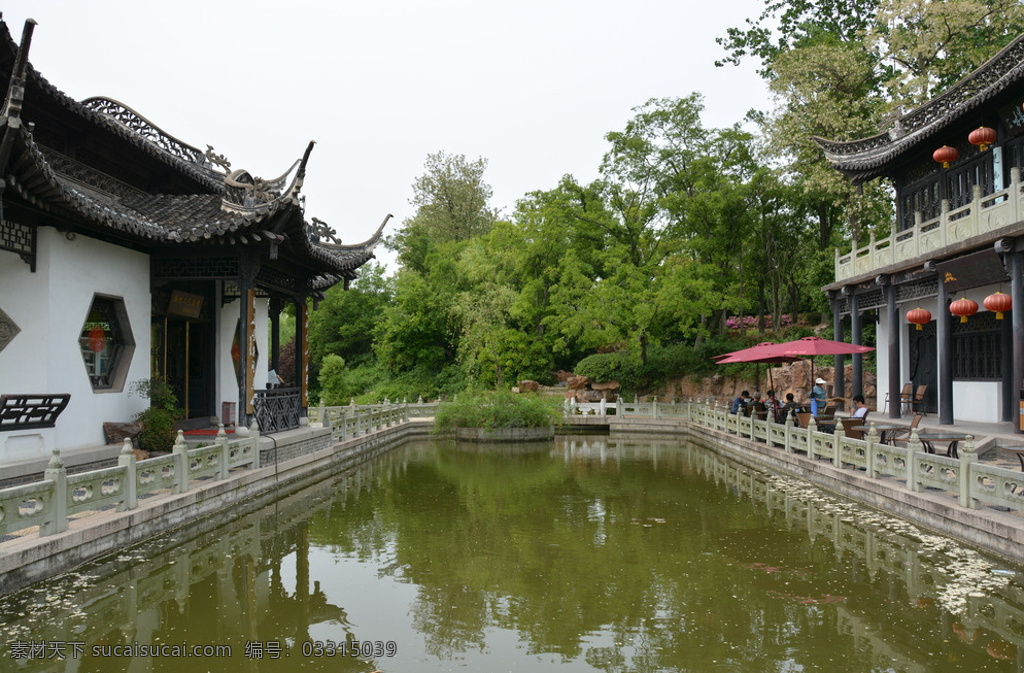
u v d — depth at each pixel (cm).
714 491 1316
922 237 1515
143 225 1147
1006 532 737
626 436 2523
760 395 2352
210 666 541
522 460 1848
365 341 4400
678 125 2931
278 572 789
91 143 1273
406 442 2362
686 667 524
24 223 998
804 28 2775
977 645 560
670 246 2903
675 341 3466
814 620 619
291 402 1559
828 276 2750
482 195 4578
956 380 1670
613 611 652
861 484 1103
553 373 3472
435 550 881
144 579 763
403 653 562
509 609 663
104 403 1143
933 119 1639
